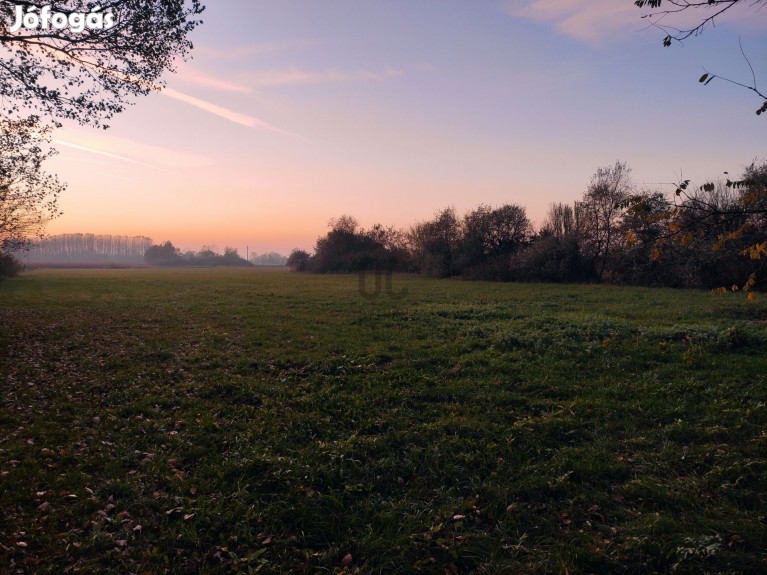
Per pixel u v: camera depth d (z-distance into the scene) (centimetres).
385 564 451
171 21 1328
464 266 5231
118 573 433
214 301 2758
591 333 1440
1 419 780
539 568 441
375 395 914
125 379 1048
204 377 1067
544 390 922
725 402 823
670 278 3669
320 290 3534
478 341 1395
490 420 782
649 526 489
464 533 495
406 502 555
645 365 1093
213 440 715
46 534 480
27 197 2342
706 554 443
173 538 479
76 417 806
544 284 4119
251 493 563
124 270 9412
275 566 445
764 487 562
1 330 1645
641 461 638
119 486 571
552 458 641
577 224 4572
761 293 2862
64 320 1966
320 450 675
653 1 418
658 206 459
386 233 6681
